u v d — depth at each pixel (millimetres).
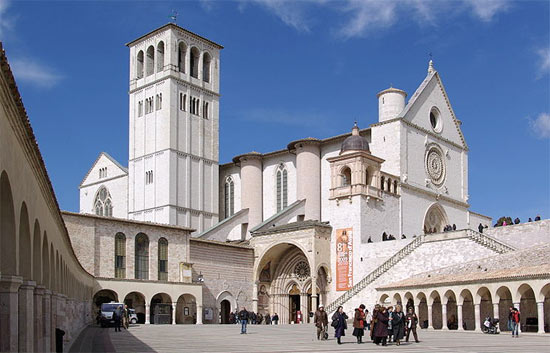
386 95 101312
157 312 84438
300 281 98438
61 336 35594
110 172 131375
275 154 116062
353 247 90125
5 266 21219
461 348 39062
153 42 124312
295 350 37438
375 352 35938
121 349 38281
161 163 118625
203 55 128000
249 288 99250
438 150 105812
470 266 68875
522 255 63938
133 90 126375
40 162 25812
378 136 100125
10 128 19625
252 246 100375
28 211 24344
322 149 110375
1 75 17375
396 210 96000
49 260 34031
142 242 86688
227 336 52719
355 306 83375
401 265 81062
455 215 107625
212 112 126750
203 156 123062
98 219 82125
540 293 56312
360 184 90812
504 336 53406
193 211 119500
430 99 106000
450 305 72188
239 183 122688
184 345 41750
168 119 118688
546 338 50188
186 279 89375
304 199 108188
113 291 80688
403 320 42906
